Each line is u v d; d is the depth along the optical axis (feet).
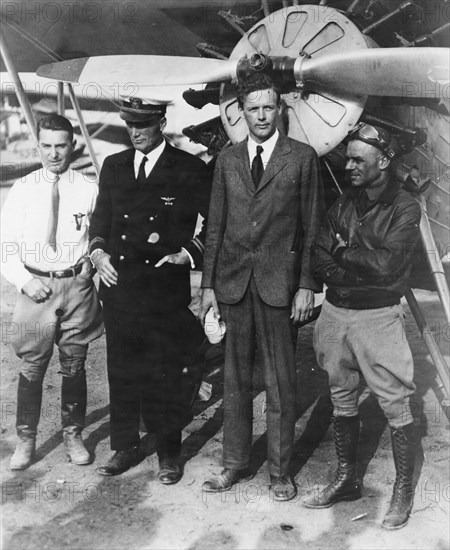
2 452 12.58
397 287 9.86
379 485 11.35
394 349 9.83
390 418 10.18
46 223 11.44
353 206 10.15
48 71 13.55
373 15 12.30
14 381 16.03
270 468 11.03
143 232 11.18
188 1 14.37
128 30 16.47
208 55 13.20
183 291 11.50
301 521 10.34
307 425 13.74
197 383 12.90
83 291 11.68
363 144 9.64
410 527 10.14
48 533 10.09
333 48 11.58
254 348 10.97
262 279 10.43
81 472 11.83
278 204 10.28
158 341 11.33
